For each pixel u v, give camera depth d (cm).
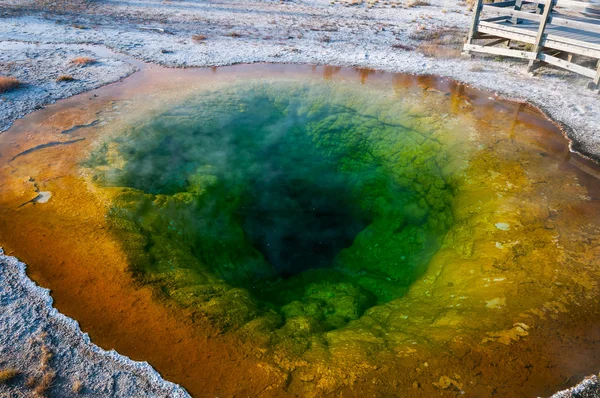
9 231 511
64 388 350
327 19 1476
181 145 748
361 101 888
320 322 486
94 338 395
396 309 504
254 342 405
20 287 442
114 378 362
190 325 414
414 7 1678
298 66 1055
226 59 1088
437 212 657
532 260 496
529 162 675
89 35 1223
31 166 636
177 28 1317
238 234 662
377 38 1277
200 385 361
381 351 405
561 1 905
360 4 1711
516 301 447
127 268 469
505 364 384
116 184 613
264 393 356
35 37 1189
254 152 789
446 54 1140
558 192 607
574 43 901
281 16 1493
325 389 361
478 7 1052
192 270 503
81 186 592
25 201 561
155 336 400
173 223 575
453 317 442
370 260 666
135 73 996
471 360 387
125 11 1485
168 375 367
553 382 370
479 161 684
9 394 343
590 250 507
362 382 368
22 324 404
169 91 902
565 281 468
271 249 686
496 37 1123
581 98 876
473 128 771
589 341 406
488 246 529
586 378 373
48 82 925
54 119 777
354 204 768
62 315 415
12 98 845
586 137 743
